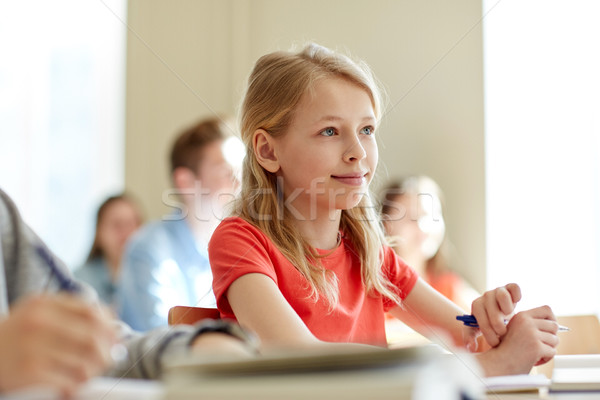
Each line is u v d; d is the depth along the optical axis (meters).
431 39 3.03
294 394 0.37
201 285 2.36
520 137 2.83
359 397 0.36
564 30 2.80
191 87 3.41
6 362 0.43
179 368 0.43
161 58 3.44
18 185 3.60
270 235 1.18
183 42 3.42
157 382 0.57
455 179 2.94
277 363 0.43
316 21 3.24
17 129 3.61
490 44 2.90
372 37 3.14
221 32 3.39
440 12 3.01
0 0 3.57
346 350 0.45
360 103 1.18
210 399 0.39
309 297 1.15
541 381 0.80
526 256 2.78
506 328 0.96
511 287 0.99
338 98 1.16
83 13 3.55
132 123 3.47
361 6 3.16
